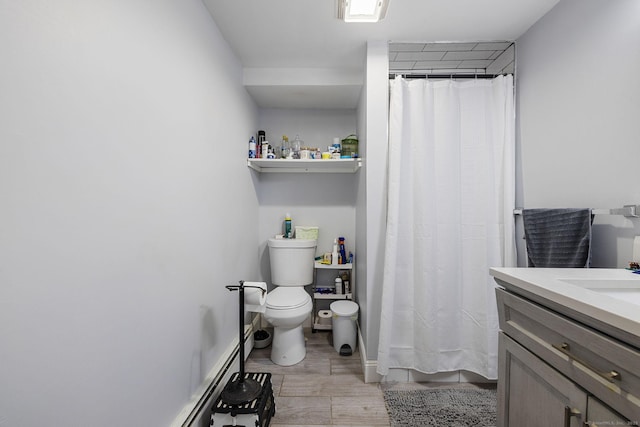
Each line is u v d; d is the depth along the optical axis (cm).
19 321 54
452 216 168
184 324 116
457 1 138
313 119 260
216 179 151
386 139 173
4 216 51
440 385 169
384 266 167
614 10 109
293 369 187
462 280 170
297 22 154
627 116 105
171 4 108
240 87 199
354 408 149
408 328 172
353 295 255
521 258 164
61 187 62
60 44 61
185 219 118
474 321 168
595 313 63
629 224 107
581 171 125
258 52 186
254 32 163
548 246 132
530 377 88
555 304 77
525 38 163
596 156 118
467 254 169
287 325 190
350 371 185
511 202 161
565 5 133
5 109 51
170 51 107
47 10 58
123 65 81
